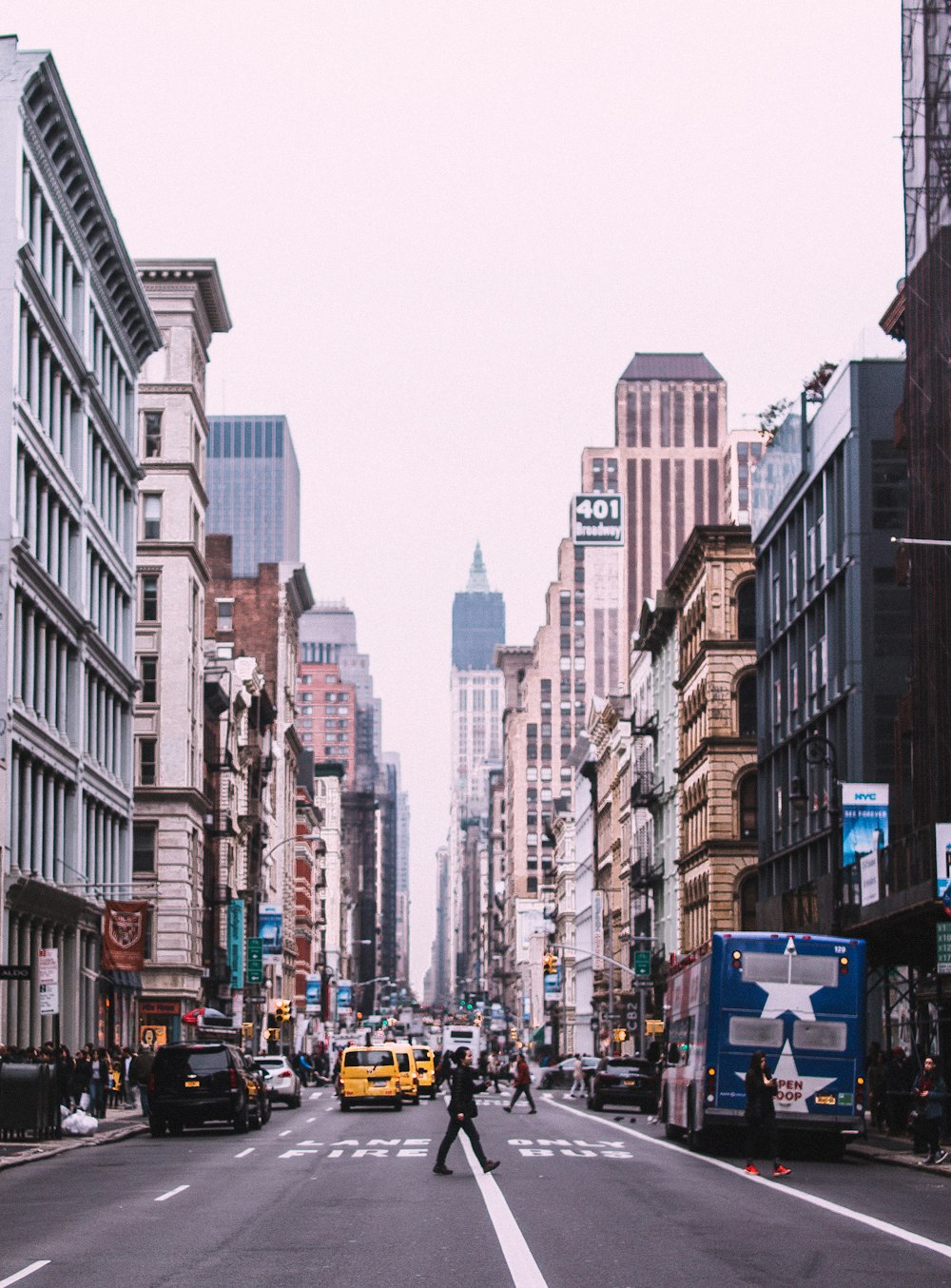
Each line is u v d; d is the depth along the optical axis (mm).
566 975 160000
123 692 75562
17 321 55312
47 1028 60312
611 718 124938
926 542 32938
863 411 60969
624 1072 61375
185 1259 17844
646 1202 23984
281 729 146250
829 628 63719
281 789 146500
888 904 39844
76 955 64500
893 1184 28219
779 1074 33688
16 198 54969
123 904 60906
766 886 73875
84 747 67000
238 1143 40188
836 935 44312
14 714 54812
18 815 56656
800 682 68688
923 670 51094
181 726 92500
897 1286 15680
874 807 47312
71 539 65688
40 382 60375
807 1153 36469
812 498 67188
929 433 51312
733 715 84812
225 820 106688
